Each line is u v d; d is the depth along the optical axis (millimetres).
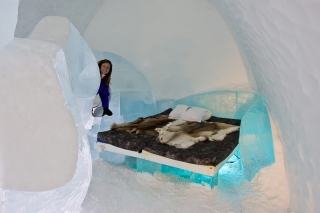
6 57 992
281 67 1606
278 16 1266
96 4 4020
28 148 873
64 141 886
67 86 1148
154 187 2502
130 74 4441
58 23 1459
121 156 3135
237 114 3939
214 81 4117
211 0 3752
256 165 2693
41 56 1023
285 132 2184
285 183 2387
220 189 2504
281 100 1984
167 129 3158
